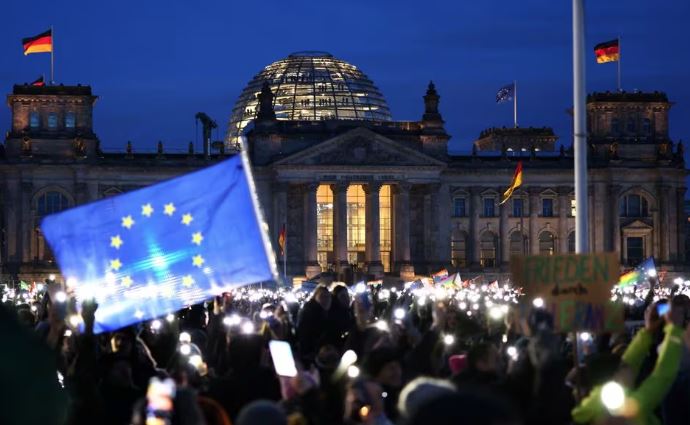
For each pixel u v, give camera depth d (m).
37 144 199.25
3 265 196.62
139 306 27.19
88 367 26.34
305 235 198.88
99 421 20.16
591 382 20.41
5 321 8.83
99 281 27.12
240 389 24.39
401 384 24.33
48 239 27.11
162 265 27.11
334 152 198.12
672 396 25.30
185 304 27.19
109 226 27.05
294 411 20.81
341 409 21.11
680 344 19.58
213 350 36.91
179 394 16.67
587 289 23.83
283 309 39.00
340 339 35.88
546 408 19.66
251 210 26.95
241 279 27.16
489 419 8.70
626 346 25.45
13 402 8.63
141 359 30.34
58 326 28.28
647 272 74.81
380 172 199.00
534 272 24.12
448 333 34.94
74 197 199.00
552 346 20.14
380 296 82.12
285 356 23.19
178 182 27.00
